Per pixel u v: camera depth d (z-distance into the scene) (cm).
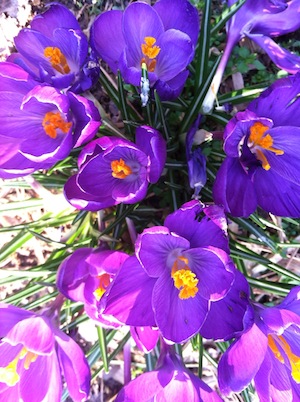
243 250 21
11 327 17
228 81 25
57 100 16
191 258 17
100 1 25
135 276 17
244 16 19
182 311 17
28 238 22
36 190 22
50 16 19
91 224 21
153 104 21
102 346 20
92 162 18
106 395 27
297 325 15
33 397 17
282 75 25
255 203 18
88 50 19
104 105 25
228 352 16
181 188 22
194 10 19
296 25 20
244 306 16
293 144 18
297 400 18
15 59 19
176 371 17
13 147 18
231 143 17
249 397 22
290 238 26
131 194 17
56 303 18
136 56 20
